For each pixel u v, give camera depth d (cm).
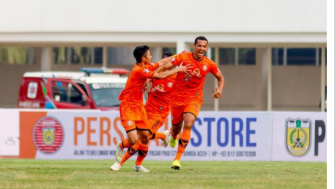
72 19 8575
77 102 6562
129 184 2980
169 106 3622
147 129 3516
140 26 8475
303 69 10300
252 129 4775
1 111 4862
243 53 10394
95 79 6600
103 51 10450
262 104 10019
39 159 4809
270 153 4772
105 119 4831
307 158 4741
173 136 3784
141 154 3603
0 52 10800
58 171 3597
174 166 3634
